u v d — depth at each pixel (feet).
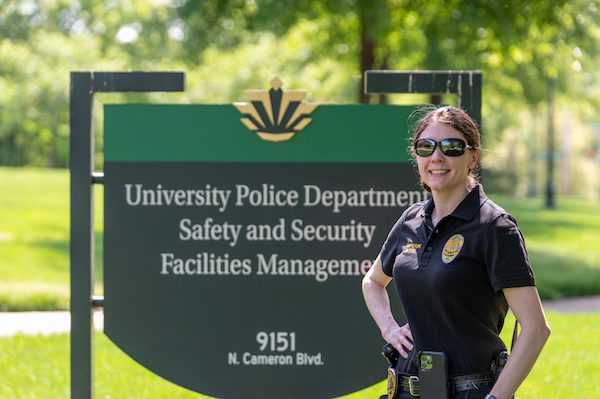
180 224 16.19
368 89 16.02
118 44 96.89
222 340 16.22
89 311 16.24
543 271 47.83
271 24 44.68
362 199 16.06
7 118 103.81
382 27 42.19
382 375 16.17
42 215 67.15
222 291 16.19
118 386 22.33
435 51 46.29
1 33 121.19
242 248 16.16
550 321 32.91
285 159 16.10
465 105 15.90
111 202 16.22
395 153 16.03
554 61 49.39
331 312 16.15
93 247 16.30
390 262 11.79
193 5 44.60
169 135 16.15
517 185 165.89
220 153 16.15
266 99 16.06
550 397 21.45
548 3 42.42
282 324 16.19
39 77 101.24
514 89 60.44
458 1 43.73
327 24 50.37
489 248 10.46
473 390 10.69
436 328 10.88
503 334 29.76
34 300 35.29
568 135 189.37
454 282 10.54
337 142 16.06
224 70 81.76
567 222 83.56
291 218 16.12
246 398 16.26
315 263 16.14
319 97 74.28
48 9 119.14
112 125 16.16
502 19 42.63
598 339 29.17
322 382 16.21
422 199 16.01
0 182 87.04
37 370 23.88
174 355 16.26
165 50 78.02
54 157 132.57
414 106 15.97
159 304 16.22
